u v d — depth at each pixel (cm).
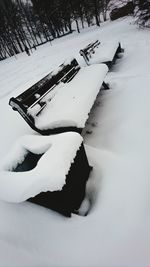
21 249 163
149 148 230
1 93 717
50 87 326
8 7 3412
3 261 158
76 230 164
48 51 1492
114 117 318
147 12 778
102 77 355
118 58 627
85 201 188
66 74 380
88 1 2634
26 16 4259
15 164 189
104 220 165
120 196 180
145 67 479
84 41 1255
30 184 148
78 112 242
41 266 149
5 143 337
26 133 347
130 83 419
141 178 193
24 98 256
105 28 1709
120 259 140
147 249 140
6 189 156
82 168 194
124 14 2120
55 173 150
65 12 2895
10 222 187
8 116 455
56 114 251
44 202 177
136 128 273
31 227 177
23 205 198
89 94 285
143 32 857
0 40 3853
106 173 208
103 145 263
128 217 163
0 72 1373
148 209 165
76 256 148
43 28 3497
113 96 390
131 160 218
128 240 148
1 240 173
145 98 339
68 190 165
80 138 187
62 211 174
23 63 1368
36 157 213
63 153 166
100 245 150
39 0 2941
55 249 156
